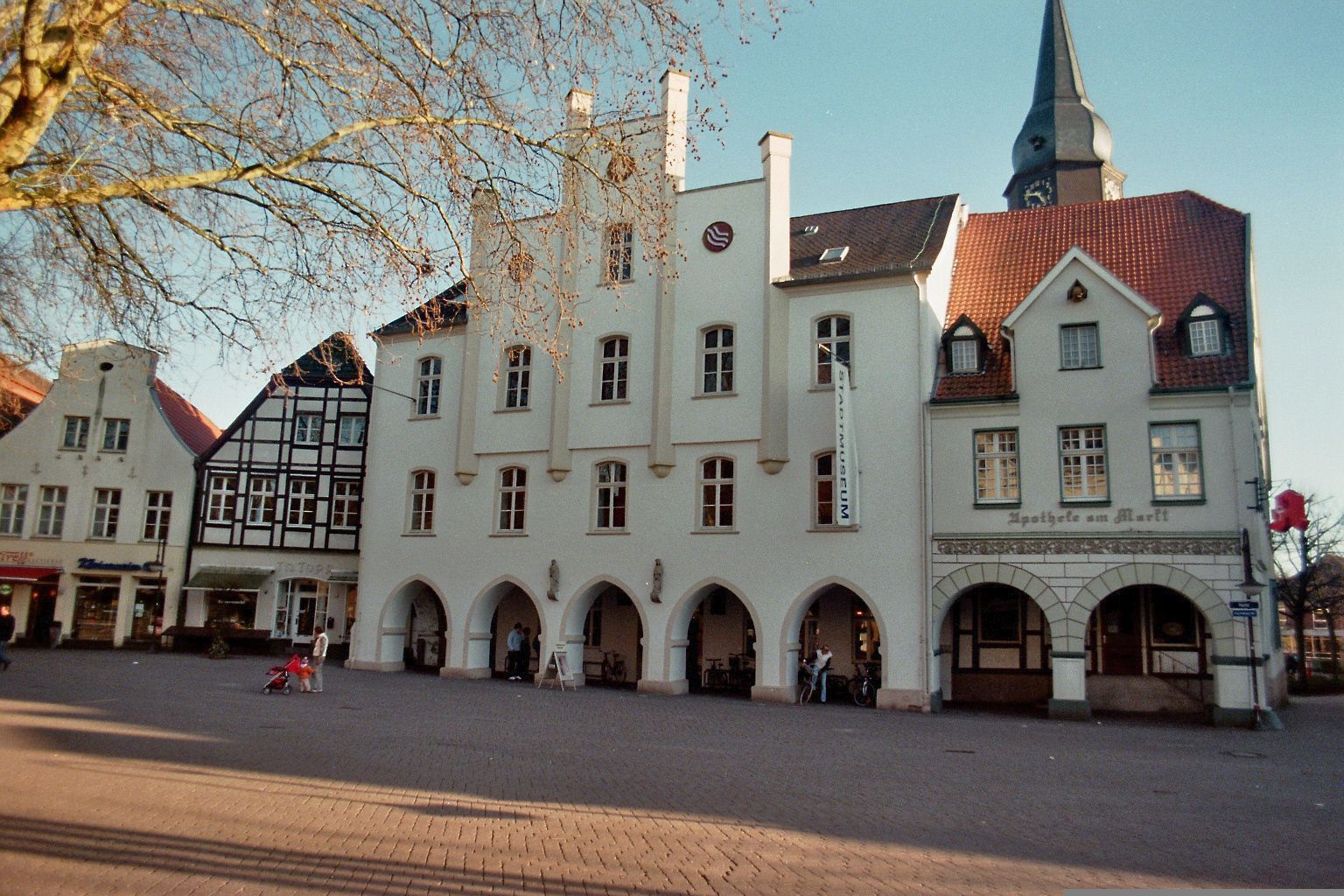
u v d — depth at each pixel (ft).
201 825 29.91
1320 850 30.14
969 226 96.68
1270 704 78.64
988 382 79.46
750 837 30.40
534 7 33.73
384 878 24.95
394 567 99.50
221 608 117.70
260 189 34.58
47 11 28.53
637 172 39.24
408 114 34.04
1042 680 83.76
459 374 99.09
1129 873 27.04
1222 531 69.72
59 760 40.06
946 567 76.28
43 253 37.14
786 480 82.43
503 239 39.22
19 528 118.32
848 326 82.74
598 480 90.22
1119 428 73.51
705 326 87.25
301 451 120.06
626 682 95.96
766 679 80.64
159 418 120.67
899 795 38.63
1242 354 73.00
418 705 68.08
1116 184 124.26
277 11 31.58
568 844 29.01
